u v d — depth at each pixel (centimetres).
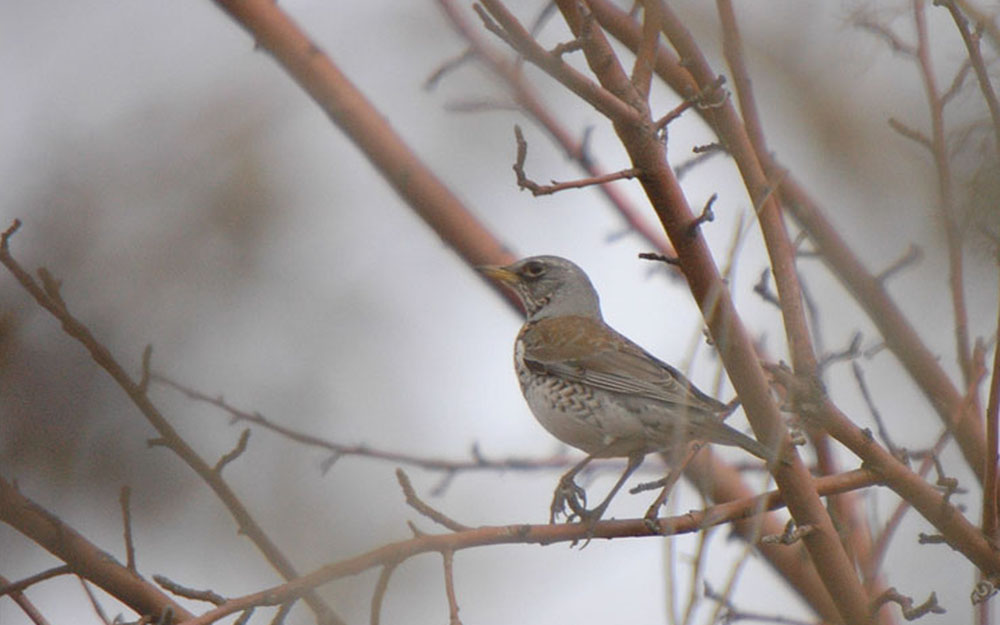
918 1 919
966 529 844
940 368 927
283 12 1231
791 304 842
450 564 852
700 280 816
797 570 1066
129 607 896
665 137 823
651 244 1219
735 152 867
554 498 1084
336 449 1130
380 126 1252
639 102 808
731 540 1074
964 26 823
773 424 819
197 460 894
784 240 858
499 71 1142
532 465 1173
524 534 894
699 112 1011
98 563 894
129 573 898
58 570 884
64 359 1474
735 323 806
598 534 915
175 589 822
